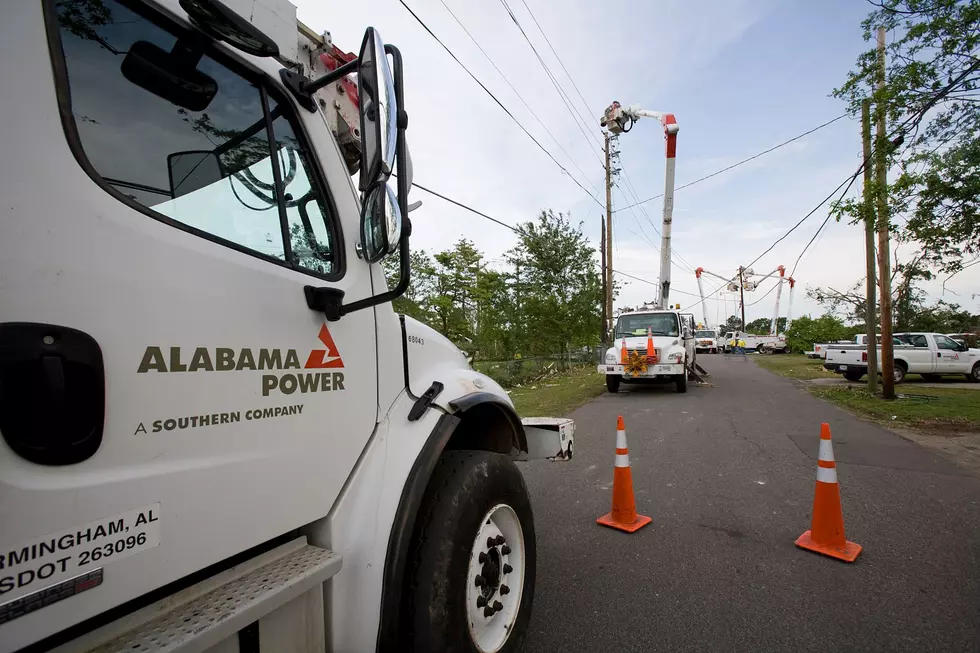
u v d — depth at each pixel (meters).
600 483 6.03
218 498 1.56
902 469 6.43
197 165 1.68
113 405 1.33
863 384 17.09
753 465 6.64
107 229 1.36
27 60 1.29
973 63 7.77
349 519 2.02
